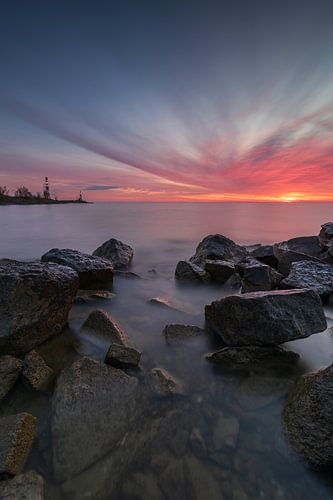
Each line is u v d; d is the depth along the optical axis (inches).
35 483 139.7
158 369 218.4
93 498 137.8
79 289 412.2
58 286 263.3
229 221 1742.1
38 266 288.5
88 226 1419.8
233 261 577.9
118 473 149.0
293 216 2146.9
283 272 503.2
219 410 189.9
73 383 190.5
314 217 2070.6
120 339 252.4
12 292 229.0
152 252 795.4
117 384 196.5
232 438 168.7
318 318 233.9
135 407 186.2
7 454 142.9
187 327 277.0
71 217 2007.9
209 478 148.2
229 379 216.4
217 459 157.5
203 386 211.6
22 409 184.7
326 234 594.9
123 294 414.3
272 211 2827.3
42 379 203.3
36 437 164.9
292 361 229.0
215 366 229.9
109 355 220.2
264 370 221.1
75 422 169.3
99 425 170.6
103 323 269.3
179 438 169.3
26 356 219.8
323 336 265.9
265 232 1253.7
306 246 618.8
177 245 900.6
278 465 154.0
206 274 470.0
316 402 159.9
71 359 237.0
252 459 157.4
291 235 1165.7
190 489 143.1
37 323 240.1
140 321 317.7
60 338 262.7
